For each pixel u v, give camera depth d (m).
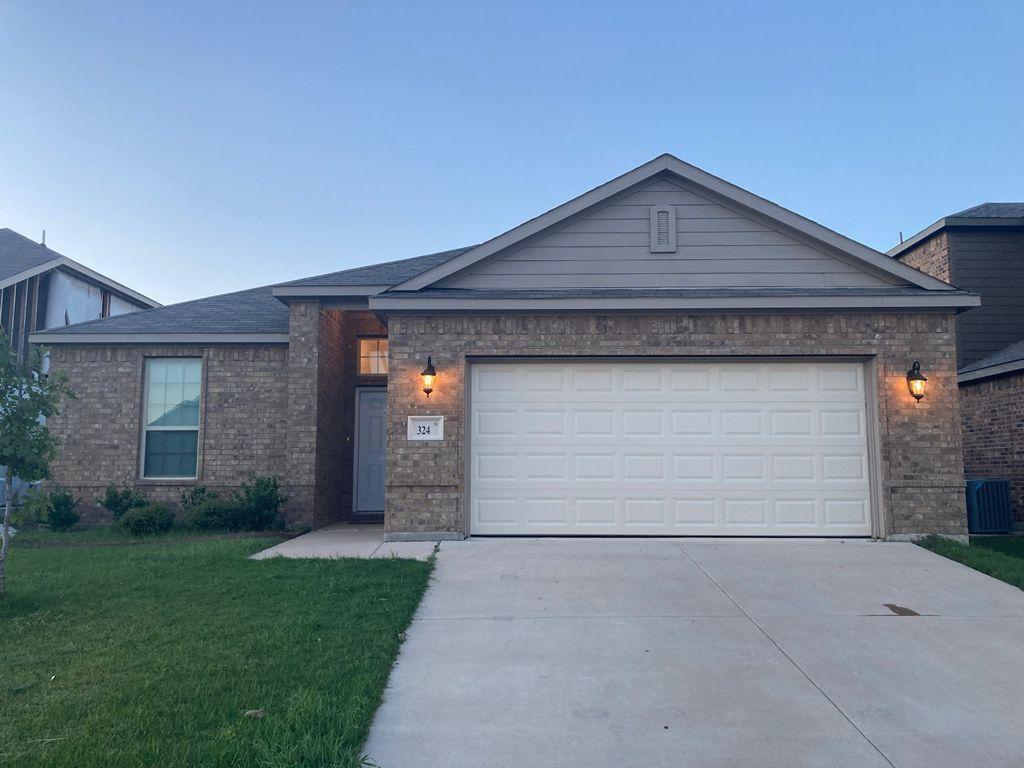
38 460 6.37
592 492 9.23
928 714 4.16
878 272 9.62
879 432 9.03
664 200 9.96
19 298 16.78
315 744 3.41
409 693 4.40
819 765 3.54
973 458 12.98
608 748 3.71
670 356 9.25
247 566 7.59
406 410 9.24
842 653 5.15
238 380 12.38
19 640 5.07
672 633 5.55
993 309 13.97
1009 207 15.09
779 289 9.60
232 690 4.14
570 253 9.89
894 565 7.68
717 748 3.71
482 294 9.30
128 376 12.44
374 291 11.61
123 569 7.48
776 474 9.18
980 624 5.83
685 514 9.16
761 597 6.52
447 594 6.60
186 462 12.41
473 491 9.27
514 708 4.20
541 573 7.34
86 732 3.58
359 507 13.19
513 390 9.41
